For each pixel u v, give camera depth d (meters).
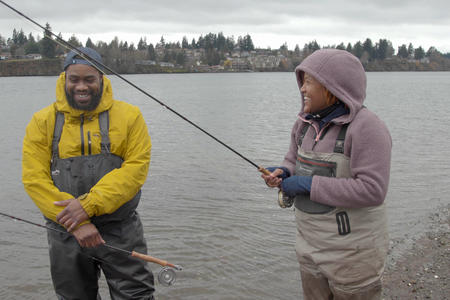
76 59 2.55
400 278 4.36
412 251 5.03
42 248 5.20
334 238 2.41
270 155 11.23
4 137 14.55
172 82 87.56
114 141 2.65
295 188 2.45
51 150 2.67
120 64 160.50
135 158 2.68
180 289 4.16
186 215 6.23
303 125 2.67
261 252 4.95
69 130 2.62
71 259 2.73
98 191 2.53
